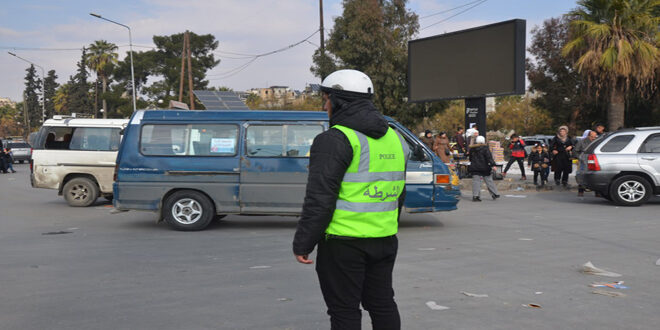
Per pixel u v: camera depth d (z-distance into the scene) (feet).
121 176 28.53
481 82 60.08
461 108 158.30
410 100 68.33
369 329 12.59
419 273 17.90
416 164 28.02
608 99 68.23
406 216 33.04
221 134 28.22
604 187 37.88
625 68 63.00
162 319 13.35
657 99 79.97
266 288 16.26
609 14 65.31
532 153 51.85
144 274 18.17
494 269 18.47
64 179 40.16
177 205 28.27
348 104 8.55
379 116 8.67
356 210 8.36
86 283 16.99
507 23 56.90
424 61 66.33
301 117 27.96
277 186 27.76
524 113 155.84
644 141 37.24
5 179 72.18
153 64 207.10
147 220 32.83
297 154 27.78
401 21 99.19
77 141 40.09
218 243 24.38
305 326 12.78
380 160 8.56
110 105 222.07
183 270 18.76
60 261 20.43
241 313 13.80
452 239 24.72
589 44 65.51
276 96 196.44
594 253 21.02
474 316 13.37
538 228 27.76
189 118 28.43
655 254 20.76
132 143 28.53
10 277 17.84
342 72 8.70
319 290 16.03
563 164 48.98
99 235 27.02
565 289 15.84
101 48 240.94
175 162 28.22
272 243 24.31
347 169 8.34
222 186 27.99
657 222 29.43
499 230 27.30
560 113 102.73
